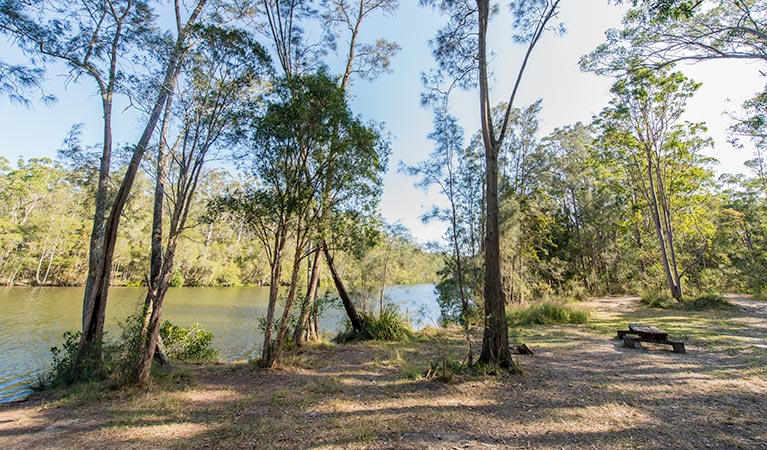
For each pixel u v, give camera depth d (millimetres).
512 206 13422
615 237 26000
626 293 23359
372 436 3346
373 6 11055
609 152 18719
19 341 11375
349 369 6465
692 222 20344
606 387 4832
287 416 3984
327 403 4438
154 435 3488
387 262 12125
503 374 5516
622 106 17031
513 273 14531
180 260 36062
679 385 4832
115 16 6113
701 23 7527
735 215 22078
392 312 10766
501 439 3244
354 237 6883
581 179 24609
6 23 4965
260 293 33969
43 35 5309
